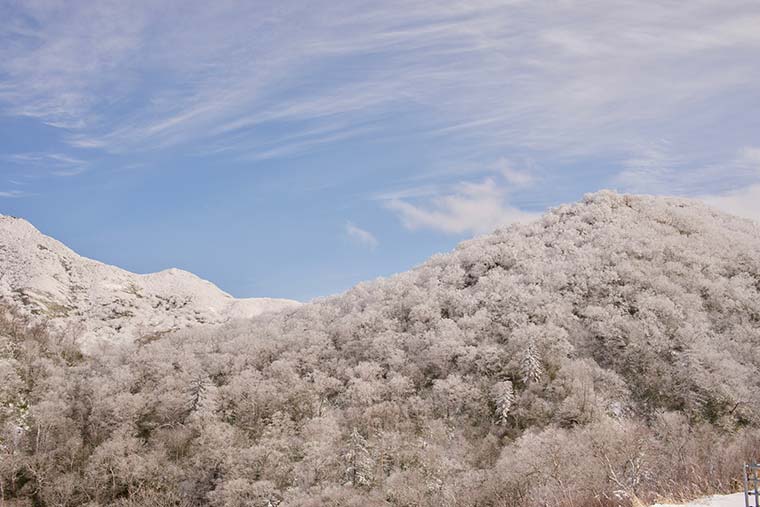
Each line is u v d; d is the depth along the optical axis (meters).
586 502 19.11
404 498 47.06
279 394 71.50
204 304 191.00
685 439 41.22
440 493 46.97
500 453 52.00
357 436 55.66
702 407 54.78
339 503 49.03
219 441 63.50
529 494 33.62
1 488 61.22
